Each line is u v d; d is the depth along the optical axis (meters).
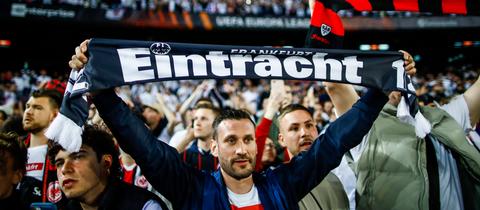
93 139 1.67
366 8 1.96
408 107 1.80
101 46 1.59
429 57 18.08
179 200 1.68
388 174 2.06
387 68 1.81
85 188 1.63
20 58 15.61
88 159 1.64
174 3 13.90
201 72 1.67
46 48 15.80
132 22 13.40
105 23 13.17
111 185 1.69
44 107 2.58
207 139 3.09
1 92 11.17
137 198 1.67
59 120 1.46
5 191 1.63
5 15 12.09
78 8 12.96
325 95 7.23
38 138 2.60
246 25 14.11
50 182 2.30
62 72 15.16
